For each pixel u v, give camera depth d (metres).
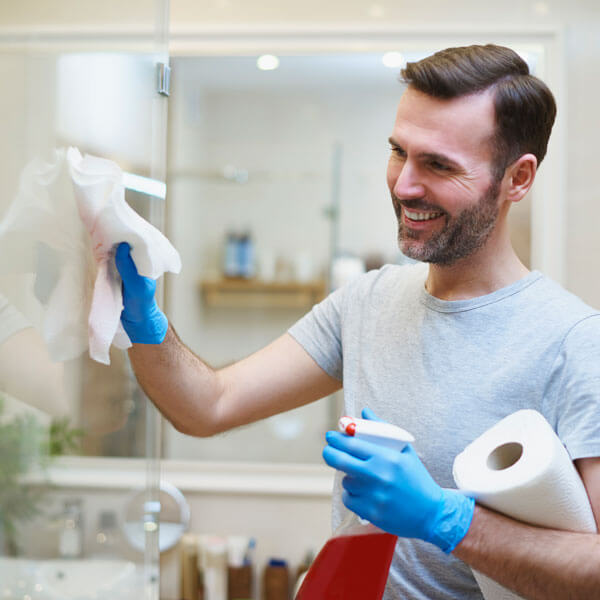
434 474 1.08
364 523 0.94
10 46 0.79
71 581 0.92
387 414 1.14
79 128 0.89
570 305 1.07
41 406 0.86
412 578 1.11
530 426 0.93
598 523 0.92
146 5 1.00
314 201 3.08
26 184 0.81
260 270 3.11
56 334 0.86
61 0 0.86
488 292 1.11
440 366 1.11
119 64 0.95
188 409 1.19
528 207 2.23
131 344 1.06
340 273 3.06
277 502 2.34
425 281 1.20
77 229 0.87
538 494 0.88
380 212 3.04
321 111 3.06
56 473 0.90
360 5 2.15
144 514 1.13
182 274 3.09
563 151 2.11
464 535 0.92
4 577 0.78
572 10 2.12
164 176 1.06
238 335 3.12
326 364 1.30
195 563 2.29
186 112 3.08
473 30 2.12
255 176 3.11
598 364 0.98
